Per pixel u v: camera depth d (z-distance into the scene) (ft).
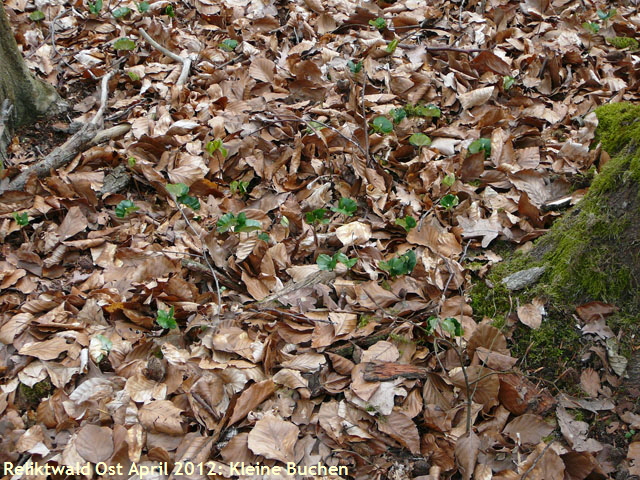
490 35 13.96
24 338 8.30
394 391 7.60
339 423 7.48
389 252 9.82
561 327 8.06
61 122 12.09
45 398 7.82
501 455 7.30
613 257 7.97
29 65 13.01
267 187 10.80
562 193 9.93
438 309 8.48
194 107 12.26
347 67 13.01
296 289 8.95
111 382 7.88
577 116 11.30
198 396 7.52
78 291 8.89
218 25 15.26
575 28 14.24
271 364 8.07
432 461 7.32
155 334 8.51
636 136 8.16
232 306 8.87
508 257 9.20
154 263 9.23
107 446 7.14
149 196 10.82
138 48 14.12
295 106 12.09
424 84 12.32
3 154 10.96
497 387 7.59
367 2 15.42
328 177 10.84
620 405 7.61
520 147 11.20
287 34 14.67
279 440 7.18
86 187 10.29
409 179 10.79
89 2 15.44
